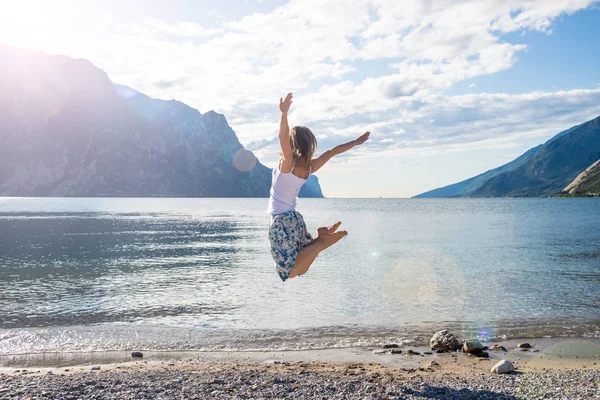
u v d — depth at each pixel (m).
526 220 75.19
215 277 21.94
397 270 23.41
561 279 20.44
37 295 17.66
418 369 9.18
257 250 34.53
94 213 103.56
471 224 65.62
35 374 8.54
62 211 112.12
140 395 6.67
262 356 10.36
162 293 17.91
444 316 13.95
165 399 6.48
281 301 16.16
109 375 8.16
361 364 9.66
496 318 13.69
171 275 22.64
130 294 17.73
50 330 12.56
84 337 11.87
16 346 11.09
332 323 13.19
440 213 109.50
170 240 42.69
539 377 8.44
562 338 11.78
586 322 13.22
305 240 5.20
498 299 16.23
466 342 10.79
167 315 14.27
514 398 6.90
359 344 11.30
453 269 23.62
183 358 10.20
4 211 109.81
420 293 17.39
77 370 9.09
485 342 11.48
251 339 11.70
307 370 8.96
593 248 33.41
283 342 11.48
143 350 10.85
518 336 11.97
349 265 25.31
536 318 13.69
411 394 6.93
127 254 31.80
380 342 11.46
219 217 91.62
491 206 167.38
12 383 7.41
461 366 9.52
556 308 14.91
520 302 15.78
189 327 12.87
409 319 13.60
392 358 10.17
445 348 10.84
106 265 26.25
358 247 34.81
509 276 21.28
